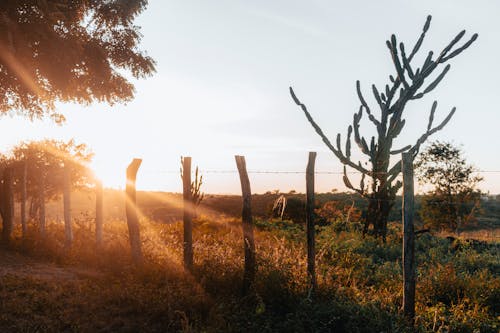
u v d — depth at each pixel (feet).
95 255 35.09
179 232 46.83
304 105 46.88
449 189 85.46
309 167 22.84
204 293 22.34
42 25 47.88
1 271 30.25
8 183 46.62
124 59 68.69
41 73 56.59
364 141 46.68
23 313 20.26
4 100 60.59
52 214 97.76
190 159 28.17
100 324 19.34
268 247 33.53
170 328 18.74
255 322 18.25
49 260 35.94
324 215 64.08
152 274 26.99
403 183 19.20
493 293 24.03
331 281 23.56
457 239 44.16
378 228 46.62
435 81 46.16
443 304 22.12
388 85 48.39
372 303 19.97
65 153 75.15
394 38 46.44
